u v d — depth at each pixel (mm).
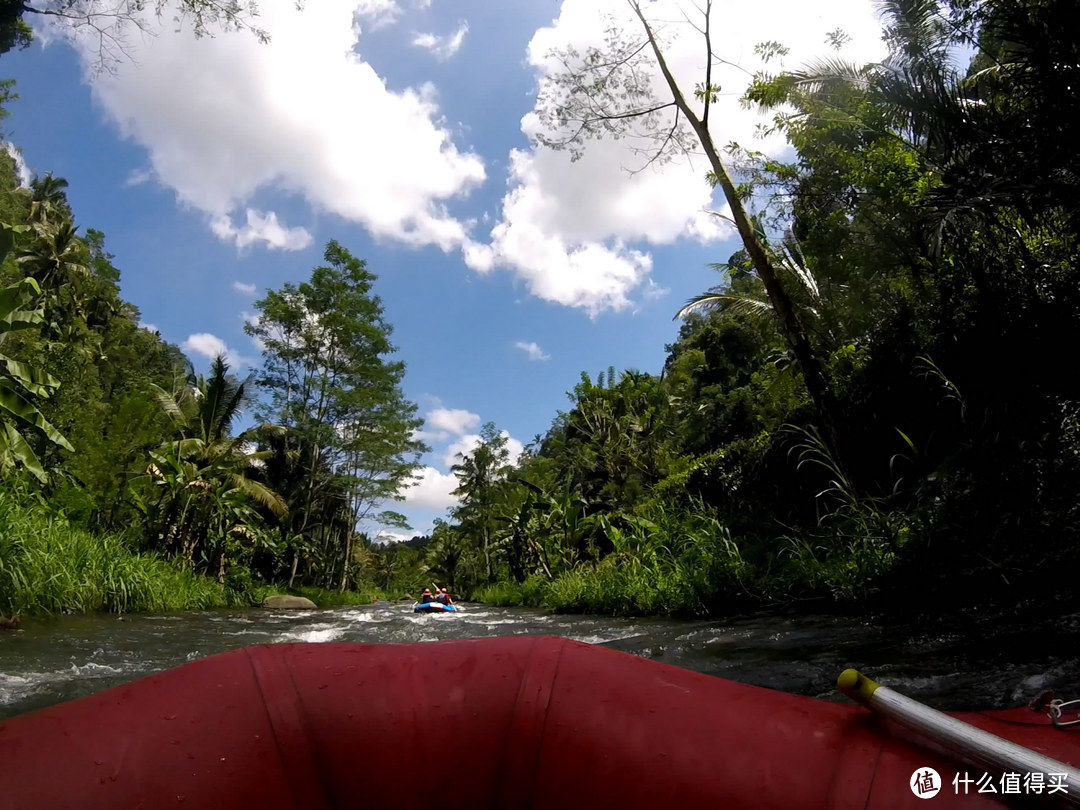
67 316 28094
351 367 32125
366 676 696
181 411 20125
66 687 3396
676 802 588
